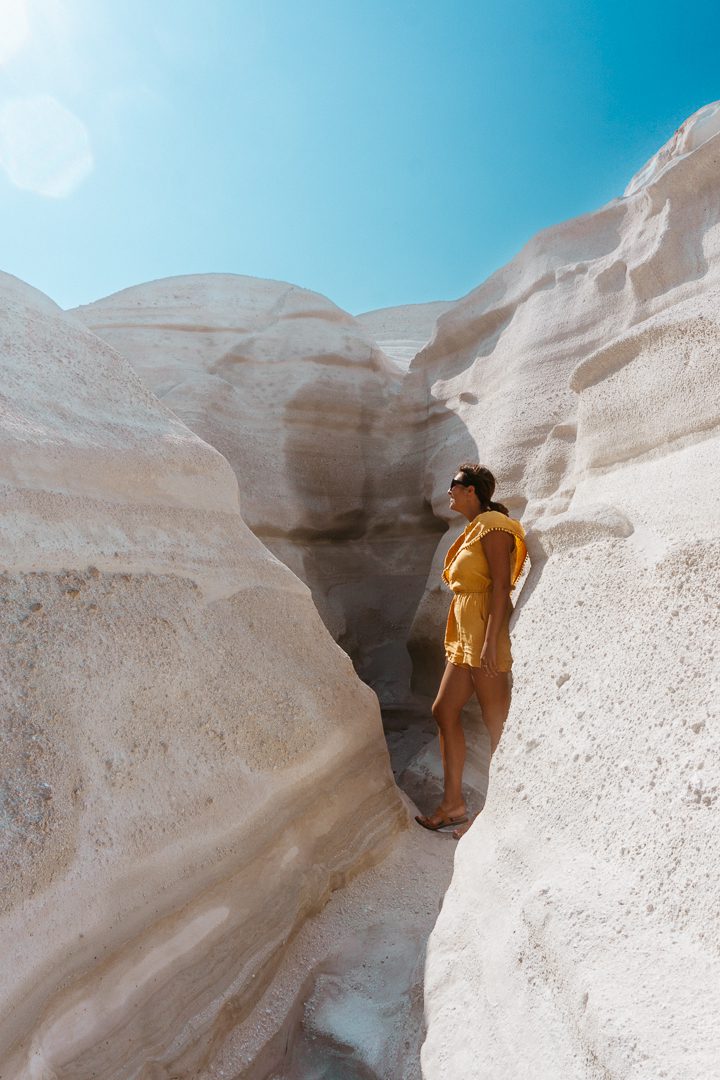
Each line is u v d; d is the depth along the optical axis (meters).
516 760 1.98
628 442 2.64
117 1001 1.80
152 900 1.92
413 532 5.83
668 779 1.44
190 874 2.04
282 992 2.17
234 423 5.53
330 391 5.92
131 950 1.86
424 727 4.73
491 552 2.90
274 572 2.94
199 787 2.15
